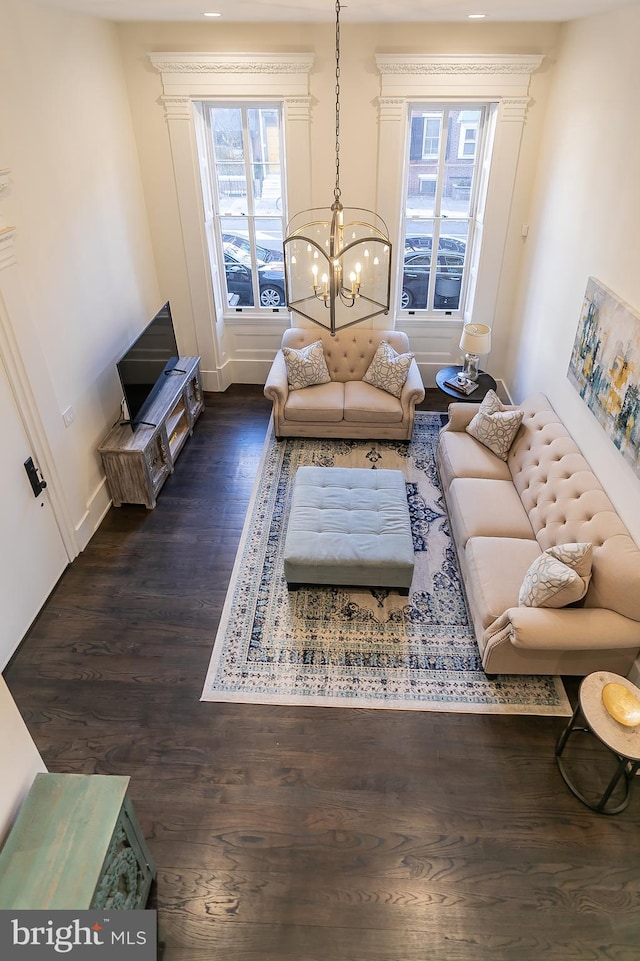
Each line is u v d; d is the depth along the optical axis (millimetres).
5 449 3469
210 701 3342
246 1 3619
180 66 4812
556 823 2812
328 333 5781
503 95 4902
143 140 5172
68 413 4117
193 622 3812
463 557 3975
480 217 5594
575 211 4355
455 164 5465
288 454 5418
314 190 5445
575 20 4375
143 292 5469
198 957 2379
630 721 2660
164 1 3582
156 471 4887
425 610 3883
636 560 3105
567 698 3365
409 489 4965
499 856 2689
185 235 5574
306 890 2572
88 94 4293
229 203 5746
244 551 4355
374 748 3117
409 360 5434
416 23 4645
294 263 3215
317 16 4258
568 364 4402
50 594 4016
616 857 2689
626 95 3578
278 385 5293
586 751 3113
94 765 3027
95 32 4355
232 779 2975
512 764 3051
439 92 4906
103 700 3346
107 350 4746
